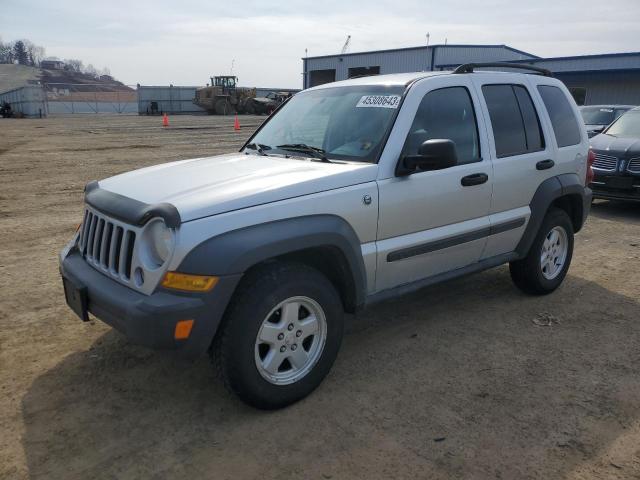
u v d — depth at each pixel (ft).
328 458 9.27
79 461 9.19
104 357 12.65
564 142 16.53
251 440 9.75
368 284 11.96
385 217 11.78
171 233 9.28
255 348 9.98
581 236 24.32
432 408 10.72
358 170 11.40
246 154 14.19
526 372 12.13
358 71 145.69
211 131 87.56
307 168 11.63
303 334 10.77
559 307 15.92
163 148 59.57
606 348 13.32
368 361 12.62
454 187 13.06
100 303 10.07
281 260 10.64
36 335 13.70
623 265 19.95
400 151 12.04
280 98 168.14
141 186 11.19
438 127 13.04
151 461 9.20
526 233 15.40
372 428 10.08
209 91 162.20
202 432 9.98
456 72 14.12
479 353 13.02
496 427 10.11
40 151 56.18
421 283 13.10
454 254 13.62
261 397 10.23
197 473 8.91
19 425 10.12
